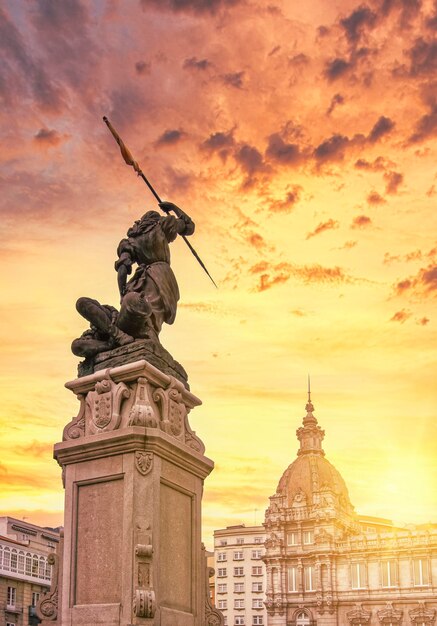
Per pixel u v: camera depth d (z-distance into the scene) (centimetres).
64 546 1007
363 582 8494
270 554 9075
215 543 10912
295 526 9125
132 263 1183
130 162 1181
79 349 1116
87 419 1052
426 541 8275
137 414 1011
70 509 1014
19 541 6825
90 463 1021
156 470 996
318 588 8638
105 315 1121
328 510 8950
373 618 8319
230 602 10512
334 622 8481
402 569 8350
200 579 1077
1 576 6088
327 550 8700
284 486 9469
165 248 1200
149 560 947
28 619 6334
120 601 941
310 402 10206
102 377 1056
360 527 9406
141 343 1083
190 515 1088
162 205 1253
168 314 1176
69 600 971
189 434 1112
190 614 1028
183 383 1148
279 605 8844
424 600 8112
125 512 969
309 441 9844
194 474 1102
